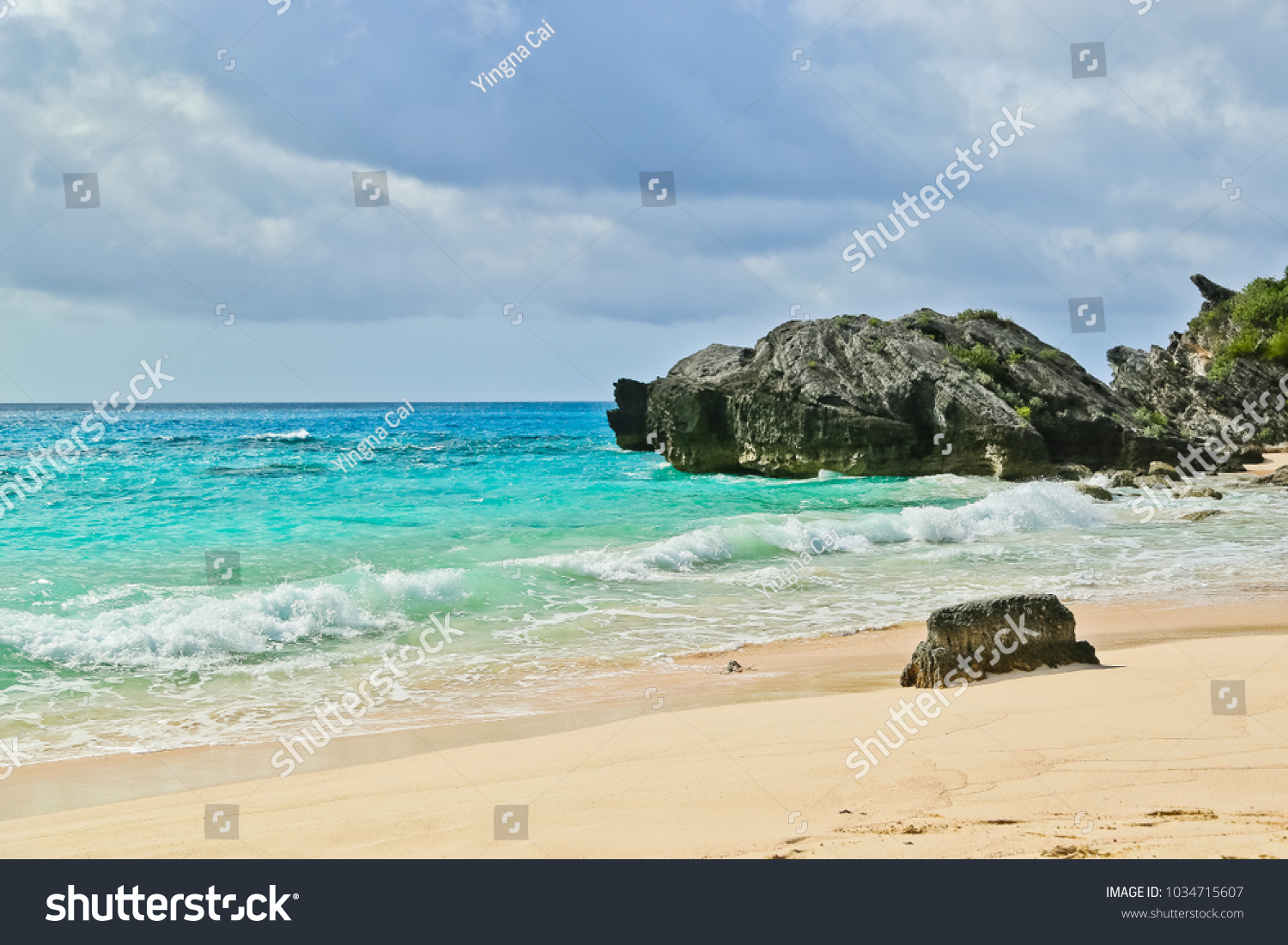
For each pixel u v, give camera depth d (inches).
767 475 1702.8
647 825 238.8
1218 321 2306.8
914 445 1608.0
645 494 1352.1
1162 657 431.5
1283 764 263.1
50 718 407.8
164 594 650.8
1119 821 222.1
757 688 434.9
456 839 238.1
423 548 885.2
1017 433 1513.3
